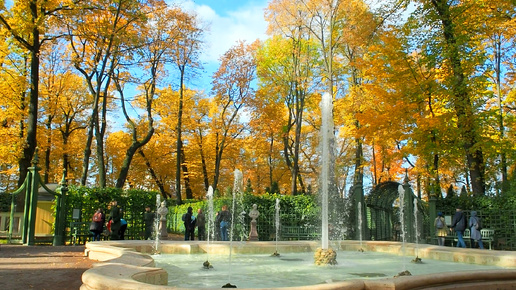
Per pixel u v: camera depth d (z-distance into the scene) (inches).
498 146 735.1
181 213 1104.8
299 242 520.4
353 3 1052.5
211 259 419.8
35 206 629.9
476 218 607.2
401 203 718.5
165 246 463.5
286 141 1397.6
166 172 1515.7
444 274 225.9
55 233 652.7
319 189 833.5
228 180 1642.5
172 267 356.2
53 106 1218.0
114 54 872.3
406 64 798.5
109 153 1477.6
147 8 965.8
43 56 951.6
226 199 863.7
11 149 927.7
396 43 795.4
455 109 781.9
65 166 1337.4
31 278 304.5
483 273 235.9
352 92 1120.2
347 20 1068.5
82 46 1013.2
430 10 792.3
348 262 406.3
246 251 472.4
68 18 817.5
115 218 648.4
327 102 471.8
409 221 718.5
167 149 1493.6
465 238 690.8
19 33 807.1
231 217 735.7
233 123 1417.3
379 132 839.7
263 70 1333.7
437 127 735.7
